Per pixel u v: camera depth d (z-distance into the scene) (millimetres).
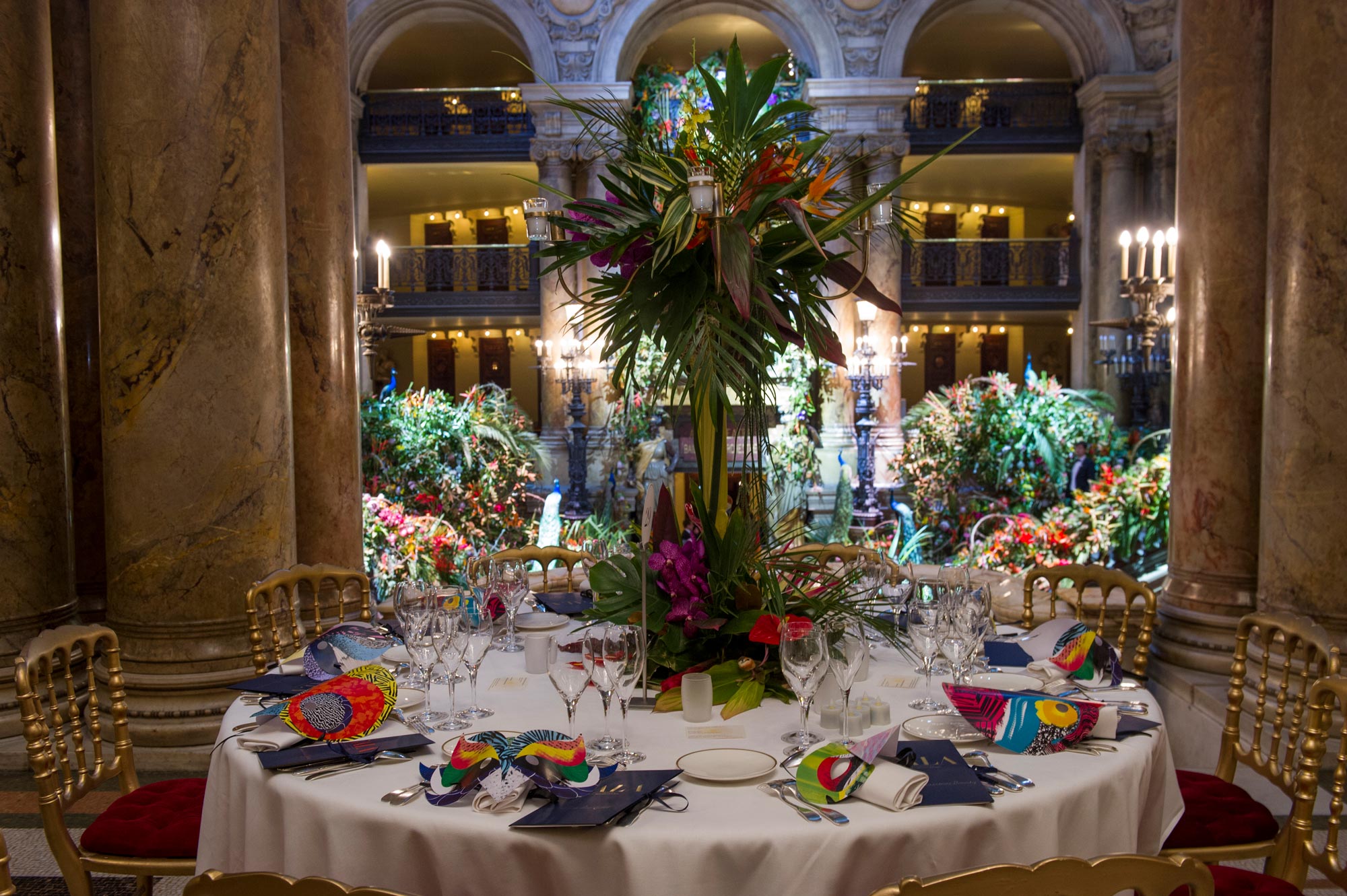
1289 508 3994
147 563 4016
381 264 8938
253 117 4055
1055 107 15586
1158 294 9070
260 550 4129
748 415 2650
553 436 13508
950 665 2596
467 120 16875
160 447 3986
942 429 10336
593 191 13242
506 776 1804
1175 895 2109
